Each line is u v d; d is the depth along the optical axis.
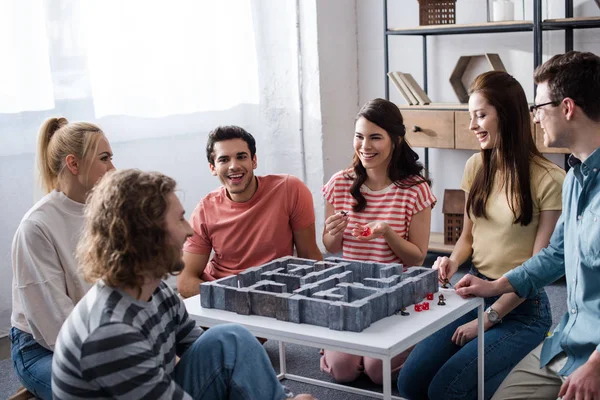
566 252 1.89
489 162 2.29
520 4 3.92
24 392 2.11
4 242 3.22
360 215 2.58
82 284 2.12
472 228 2.45
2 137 3.17
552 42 3.96
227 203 2.71
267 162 4.41
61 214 2.12
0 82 3.14
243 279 2.06
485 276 2.33
